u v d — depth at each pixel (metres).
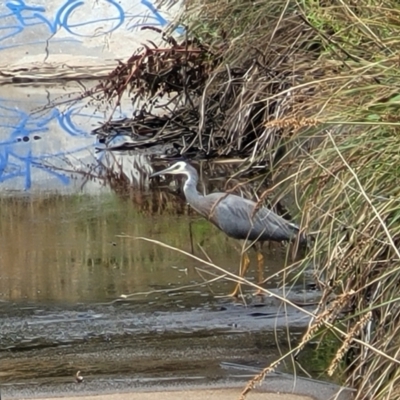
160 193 15.98
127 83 20.84
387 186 7.66
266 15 16.09
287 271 9.41
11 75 33.84
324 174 8.30
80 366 8.77
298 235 8.75
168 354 9.00
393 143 7.66
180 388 8.18
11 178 17.78
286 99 12.85
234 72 17.78
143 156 19.38
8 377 8.55
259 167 14.69
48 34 34.62
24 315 10.27
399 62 8.20
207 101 18.91
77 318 10.12
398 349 6.62
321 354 8.80
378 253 7.29
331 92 9.20
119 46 34.41
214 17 18.38
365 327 7.79
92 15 34.66
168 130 20.44
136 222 14.04
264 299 10.46
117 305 10.49
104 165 18.61
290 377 8.32
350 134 8.64
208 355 8.95
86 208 15.08
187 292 10.84
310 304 10.23
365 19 9.62
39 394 8.14
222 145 18.41
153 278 11.38
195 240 12.90
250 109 16.78
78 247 12.85
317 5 12.22
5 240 13.31
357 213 7.68
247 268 11.55
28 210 15.10
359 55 10.48
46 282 11.40
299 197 11.27
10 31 34.62
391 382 6.40
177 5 32.03
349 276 7.72
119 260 12.18
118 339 9.47
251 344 9.19
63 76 33.69
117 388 8.20
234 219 10.84
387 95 8.19
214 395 8.00
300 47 14.90
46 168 18.58
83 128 23.14
